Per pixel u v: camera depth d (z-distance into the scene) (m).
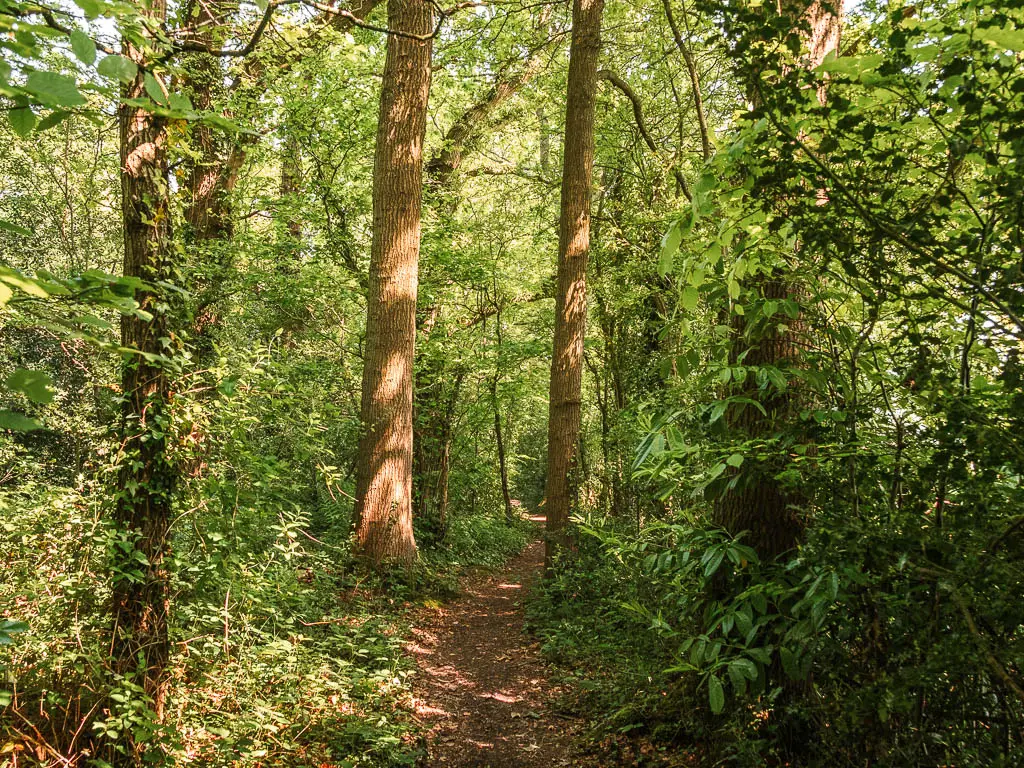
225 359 4.94
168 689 4.18
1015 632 2.23
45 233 12.41
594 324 16.36
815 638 2.80
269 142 12.27
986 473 2.24
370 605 8.40
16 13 1.77
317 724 4.81
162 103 1.79
